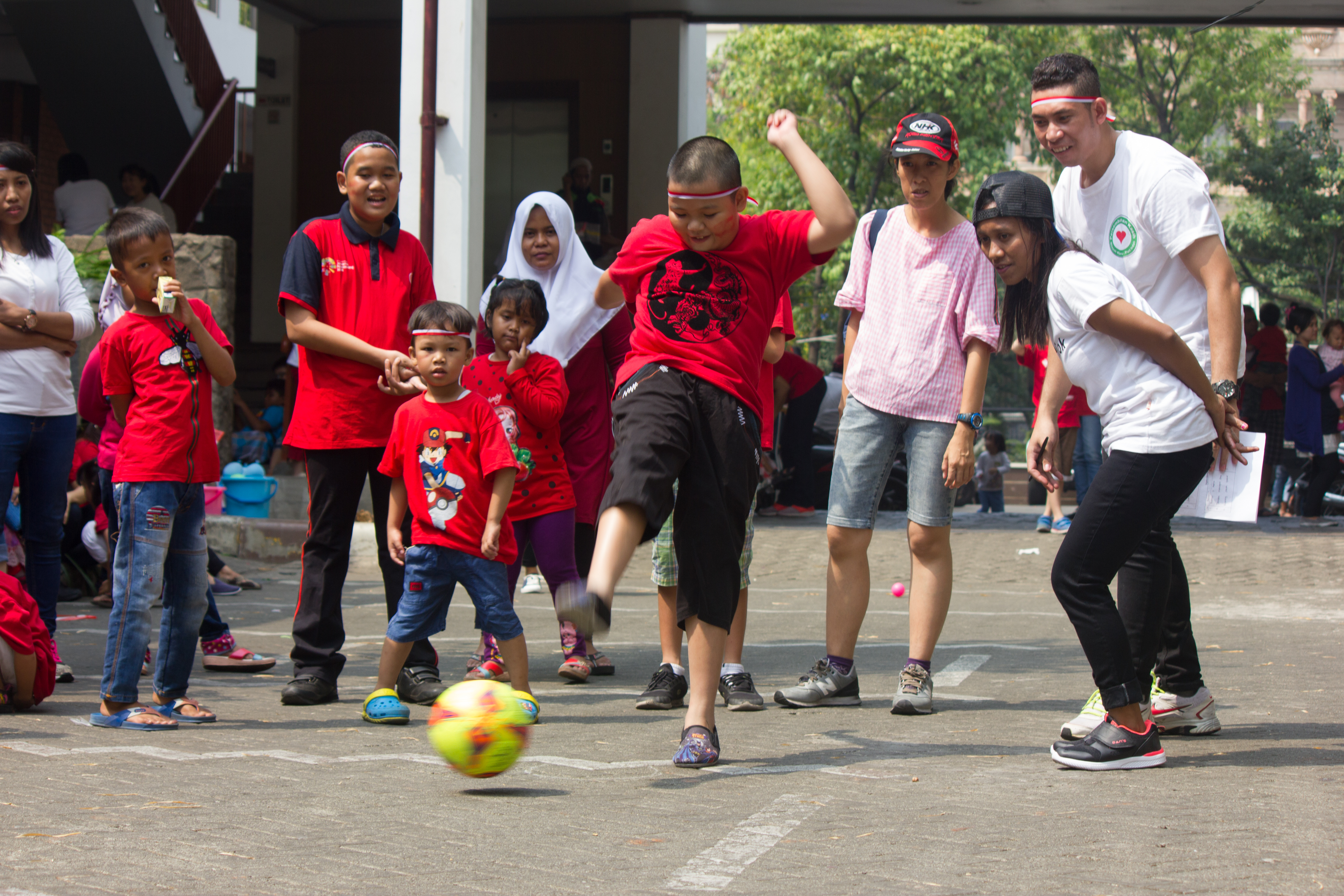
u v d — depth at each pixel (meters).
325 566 6.10
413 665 6.18
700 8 21.36
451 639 8.58
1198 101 40.47
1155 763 4.55
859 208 37.78
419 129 13.34
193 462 5.45
